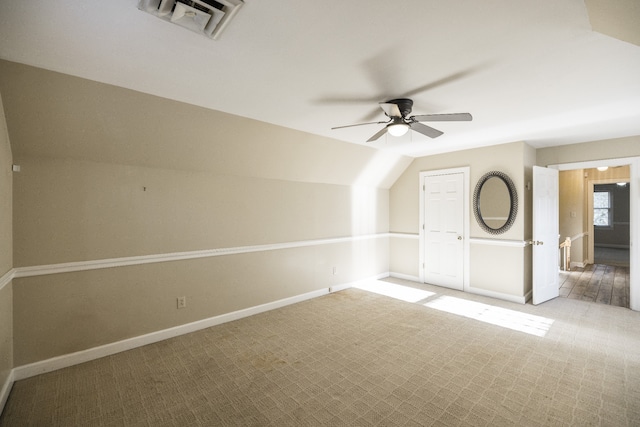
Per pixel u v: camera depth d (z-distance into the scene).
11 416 1.96
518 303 4.17
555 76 2.16
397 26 1.57
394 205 5.73
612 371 2.46
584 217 6.89
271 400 2.13
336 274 4.85
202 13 1.44
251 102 2.65
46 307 2.51
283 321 3.58
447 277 4.96
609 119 3.17
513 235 4.22
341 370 2.51
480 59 1.92
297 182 4.31
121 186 2.86
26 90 2.08
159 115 2.66
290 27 1.57
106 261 2.77
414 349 2.87
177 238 3.20
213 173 3.46
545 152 4.52
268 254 3.97
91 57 1.88
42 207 2.49
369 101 2.63
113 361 2.67
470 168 4.63
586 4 1.37
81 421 1.93
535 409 2.01
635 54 1.84
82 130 2.46
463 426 1.87
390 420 1.93
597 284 5.20
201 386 2.30
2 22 1.50
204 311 3.39
